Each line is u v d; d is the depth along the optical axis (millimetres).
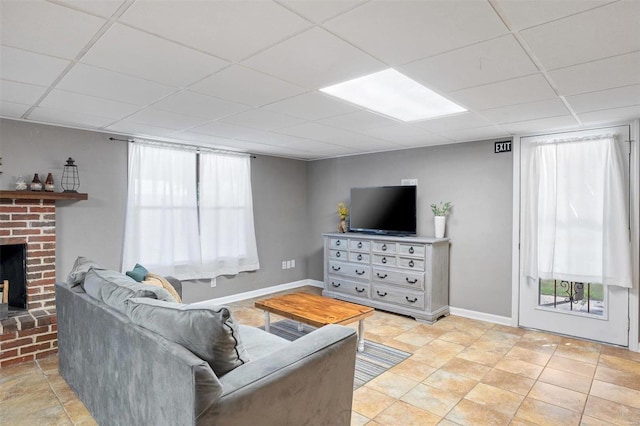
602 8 1482
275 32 1707
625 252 3412
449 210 4586
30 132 3461
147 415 1654
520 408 2457
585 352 3385
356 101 2824
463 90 2529
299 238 6141
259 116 3262
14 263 3496
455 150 4543
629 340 3457
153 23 1623
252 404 1443
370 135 4109
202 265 4746
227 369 1542
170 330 1603
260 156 5539
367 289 4812
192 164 4656
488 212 4289
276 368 1573
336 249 5172
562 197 3775
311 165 6199
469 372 2980
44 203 3457
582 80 2320
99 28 1671
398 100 2799
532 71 2178
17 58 2004
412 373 2961
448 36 1740
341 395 1899
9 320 3133
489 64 2078
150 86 2463
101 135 3912
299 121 3443
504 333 3893
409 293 4395
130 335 1795
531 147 3975
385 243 4613
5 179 3330
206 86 2463
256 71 2193
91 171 3848
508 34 1718
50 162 3578
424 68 2141
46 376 2859
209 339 1485
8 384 2734
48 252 3480
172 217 4430
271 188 5691
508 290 4156
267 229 5645
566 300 3814
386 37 1754
